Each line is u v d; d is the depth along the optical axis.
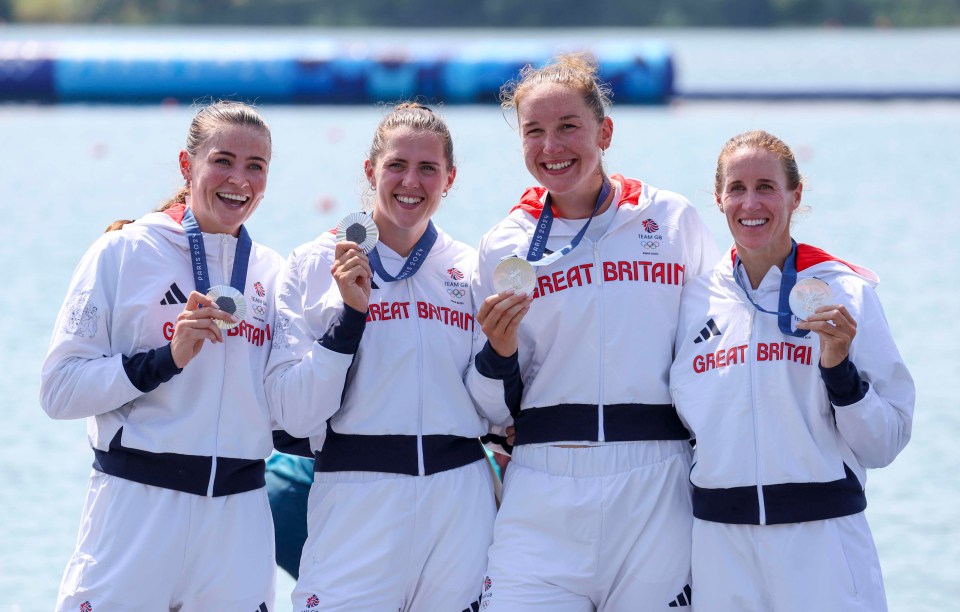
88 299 14.27
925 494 24.77
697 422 14.46
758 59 135.50
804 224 52.09
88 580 13.89
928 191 59.00
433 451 14.82
